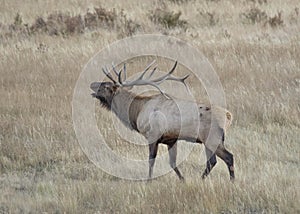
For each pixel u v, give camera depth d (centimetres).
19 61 6328
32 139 4444
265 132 4594
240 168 3944
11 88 5622
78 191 3544
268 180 3616
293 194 3369
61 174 3991
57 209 3378
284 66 5866
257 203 3344
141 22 7838
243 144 4350
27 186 3797
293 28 7338
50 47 6938
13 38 7388
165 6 8362
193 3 8794
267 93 5259
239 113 4838
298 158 4128
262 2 8712
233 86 5509
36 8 8750
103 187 3600
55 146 4328
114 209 3353
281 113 4784
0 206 3456
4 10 8644
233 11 8300
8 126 4650
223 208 3303
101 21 7794
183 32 7438
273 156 4150
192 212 3262
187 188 3466
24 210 3384
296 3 8694
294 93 5212
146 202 3359
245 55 6297
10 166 4100
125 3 8856
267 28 7406
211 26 7756
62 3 8931
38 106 5072
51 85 5641
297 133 4509
